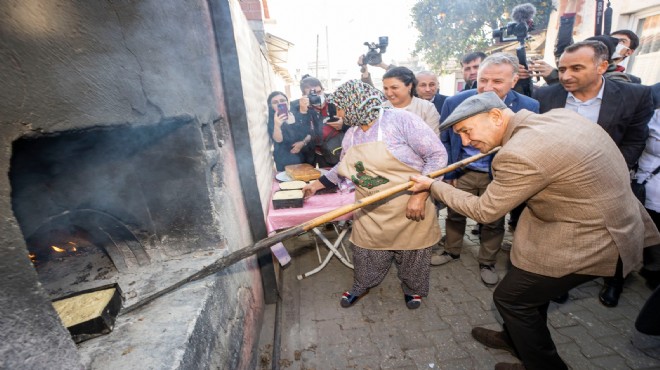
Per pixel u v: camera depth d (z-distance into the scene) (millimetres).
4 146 577
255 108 2416
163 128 1235
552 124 1204
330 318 2328
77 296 1067
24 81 628
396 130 1810
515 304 1507
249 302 1860
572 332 2070
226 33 1657
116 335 988
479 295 2502
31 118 643
